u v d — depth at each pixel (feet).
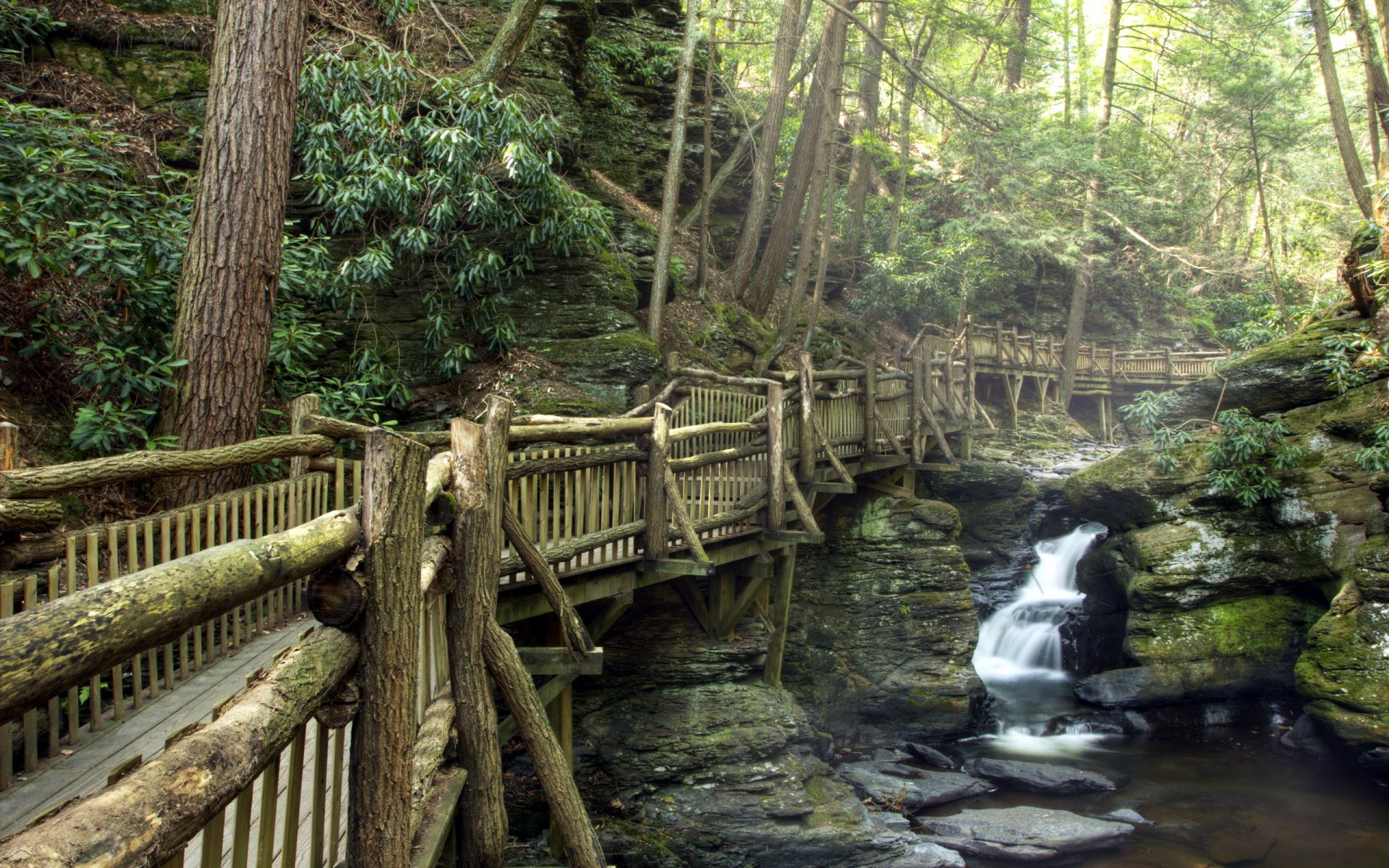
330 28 36.06
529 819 24.89
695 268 51.49
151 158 30.01
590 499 21.09
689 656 28.91
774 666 32.99
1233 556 43.27
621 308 37.01
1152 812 31.04
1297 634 42.29
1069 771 33.30
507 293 35.78
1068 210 79.82
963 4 81.10
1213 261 79.00
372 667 7.91
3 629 3.62
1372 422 41.88
